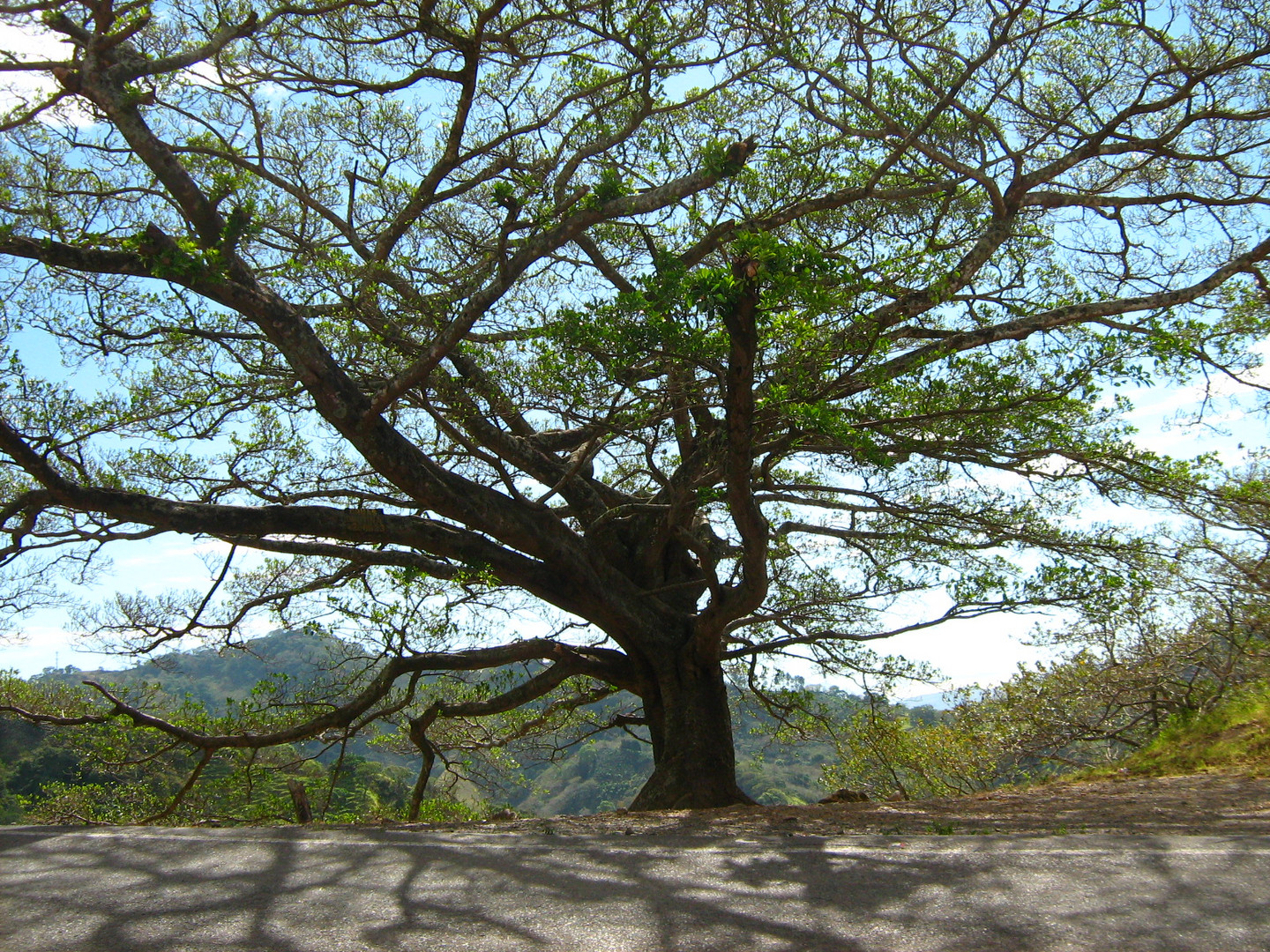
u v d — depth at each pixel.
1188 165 12.80
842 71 12.10
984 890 4.59
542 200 10.44
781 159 12.45
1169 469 11.77
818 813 8.92
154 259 9.23
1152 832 6.48
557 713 17.33
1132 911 4.21
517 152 12.80
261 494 12.36
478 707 13.20
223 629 12.68
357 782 19.62
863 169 12.58
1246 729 12.14
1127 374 10.03
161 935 4.18
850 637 13.98
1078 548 12.09
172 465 11.80
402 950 3.97
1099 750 22.69
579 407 9.99
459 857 5.55
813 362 9.25
